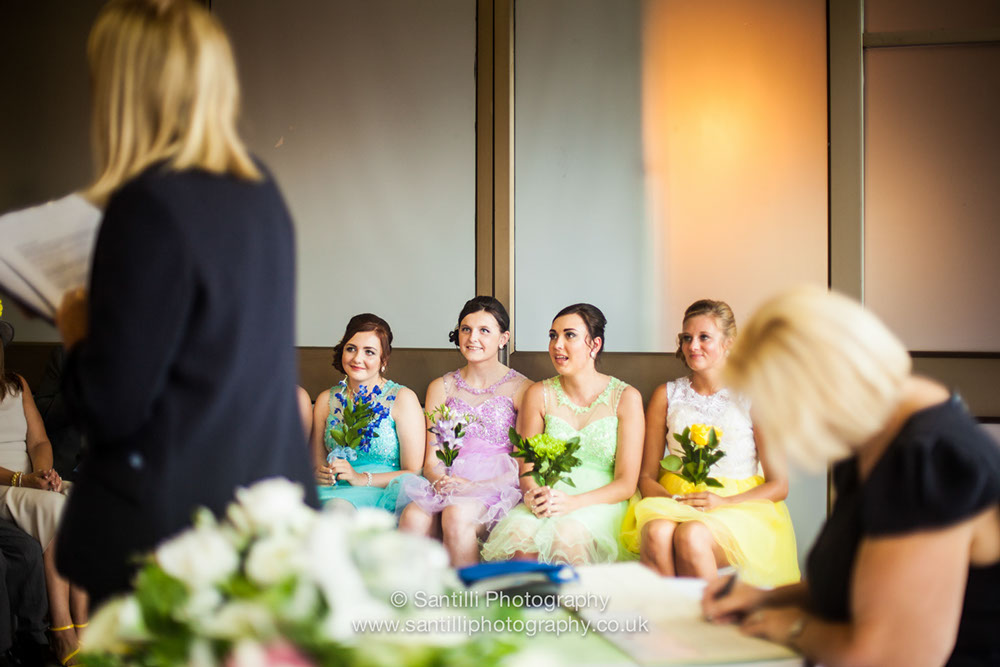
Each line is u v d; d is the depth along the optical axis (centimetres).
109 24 115
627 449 292
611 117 359
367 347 314
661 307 357
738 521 260
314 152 377
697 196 355
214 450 110
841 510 119
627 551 274
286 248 121
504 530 272
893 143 347
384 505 294
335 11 374
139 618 78
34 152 396
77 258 116
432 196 371
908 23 344
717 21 352
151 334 105
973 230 344
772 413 107
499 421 317
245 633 73
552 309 363
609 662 111
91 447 113
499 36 363
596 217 361
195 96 114
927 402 109
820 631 112
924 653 104
